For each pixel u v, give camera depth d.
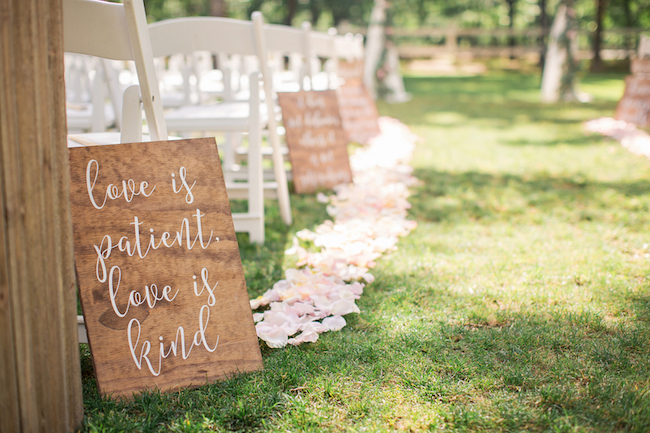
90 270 1.55
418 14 30.16
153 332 1.59
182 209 1.69
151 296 1.61
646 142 5.44
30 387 1.27
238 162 4.35
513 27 28.20
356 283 2.26
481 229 3.08
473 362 1.74
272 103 2.97
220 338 1.67
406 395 1.58
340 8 26.92
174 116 2.87
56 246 1.31
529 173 4.45
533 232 3.00
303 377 1.65
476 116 8.11
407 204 3.41
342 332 1.96
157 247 1.64
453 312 2.09
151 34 2.38
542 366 1.72
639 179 4.12
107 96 4.96
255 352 1.69
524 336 1.88
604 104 9.62
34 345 1.28
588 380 1.64
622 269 2.47
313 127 3.95
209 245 1.70
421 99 10.85
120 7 1.72
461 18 30.97
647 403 1.49
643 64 6.80
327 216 3.37
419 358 1.77
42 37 1.23
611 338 1.88
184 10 25.36
